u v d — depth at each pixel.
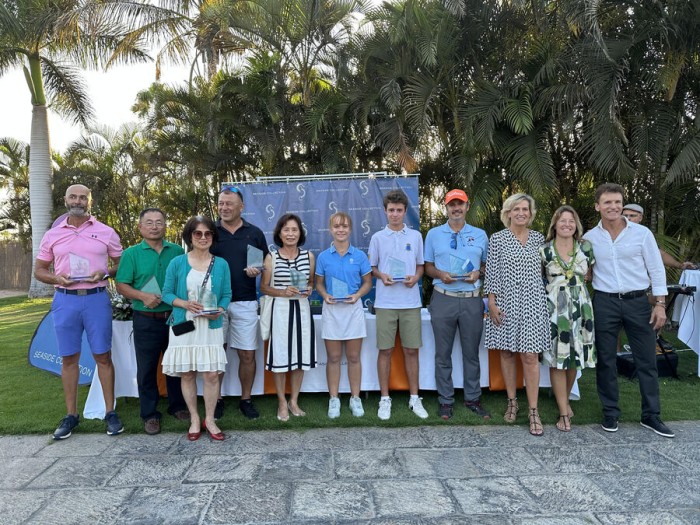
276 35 8.77
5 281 18.91
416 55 6.87
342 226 3.70
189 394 3.41
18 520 2.40
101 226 3.59
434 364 4.15
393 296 3.75
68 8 10.30
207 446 3.27
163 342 3.59
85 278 3.40
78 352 3.50
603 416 3.62
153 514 2.44
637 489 2.62
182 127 10.67
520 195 3.52
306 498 2.57
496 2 6.75
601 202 3.43
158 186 13.73
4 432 3.54
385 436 3.41
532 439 3.33
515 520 2.34
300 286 3.59
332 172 8.20
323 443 3.30
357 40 8.03
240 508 2.48
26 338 7.36
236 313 3.65
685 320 4.74
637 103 6.40
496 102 6.20
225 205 3.70
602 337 3.47
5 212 18.30
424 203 8.08
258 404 4.09
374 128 8.33
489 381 4.18
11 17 10.46
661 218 6.65
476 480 2.75
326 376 4.05
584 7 5.64
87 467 2.97
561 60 6.26
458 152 6.82
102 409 3.80
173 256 3.67
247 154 9.85
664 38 5.91
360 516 2.39
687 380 4.67
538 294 3.39
